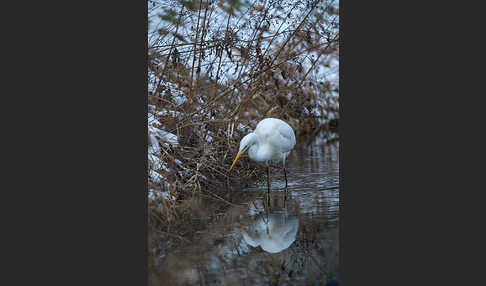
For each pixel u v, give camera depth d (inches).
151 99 482.9
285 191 478.0
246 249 341.1
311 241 350.9
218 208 431.8
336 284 289.1
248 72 535.5
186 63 519.5
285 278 296.8
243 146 470.3
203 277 299.0
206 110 500.7
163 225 387.2
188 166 482.3
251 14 529.7
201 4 524.4
